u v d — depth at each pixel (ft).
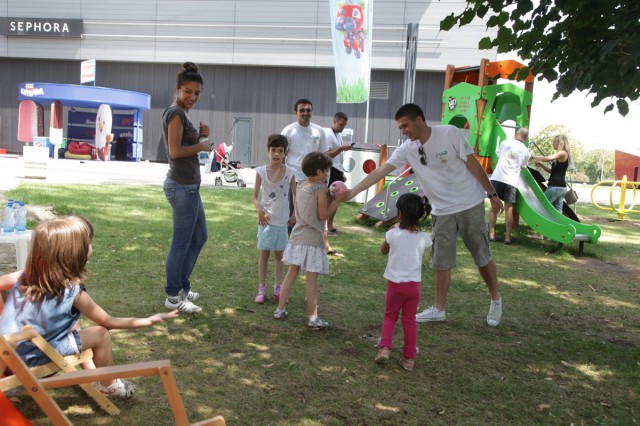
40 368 8.60
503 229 33.27
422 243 12.47
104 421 9.30
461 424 9.98
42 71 96.94
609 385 12.05
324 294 17.76
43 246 8.70
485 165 33.76
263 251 16.38
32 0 94.89
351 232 30.04
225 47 91.66
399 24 87.30
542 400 11.14
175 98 14.03
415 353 12.29
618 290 20.71
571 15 13.15
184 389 10.60
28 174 46.44
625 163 73.26
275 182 16.16
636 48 10.78
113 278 17.71
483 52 85.25
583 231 27.89
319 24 88.99
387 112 90.33
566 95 13.87
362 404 10.49
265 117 93.09
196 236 15.29
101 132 79.92
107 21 93.86
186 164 14.06
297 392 10.80
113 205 32.96
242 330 13.99
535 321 16.31
